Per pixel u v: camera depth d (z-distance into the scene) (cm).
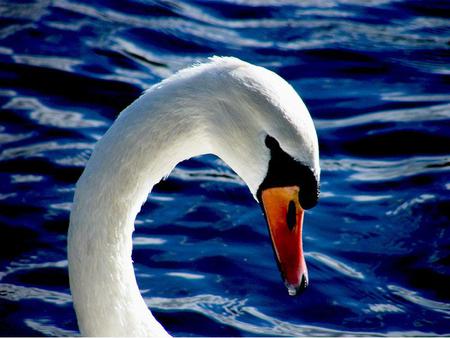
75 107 1413
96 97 1438
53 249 1150
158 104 697
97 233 717
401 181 1274
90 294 728
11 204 1212
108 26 1630
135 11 1684
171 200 1245
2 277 1102
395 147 1346
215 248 1156
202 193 1259
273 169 705
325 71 1537
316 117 1414
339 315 1060
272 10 1720
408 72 1541
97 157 711
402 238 1176
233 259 1138
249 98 688
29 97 1430
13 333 1015
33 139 1335
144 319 754
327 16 1712
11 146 1316
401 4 1766
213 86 694
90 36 1595
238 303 1073
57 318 1045
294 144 690
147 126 697
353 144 1352
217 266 1127
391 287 1102
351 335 1028
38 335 1015
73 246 720
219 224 1200
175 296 1077
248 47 1591
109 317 734
